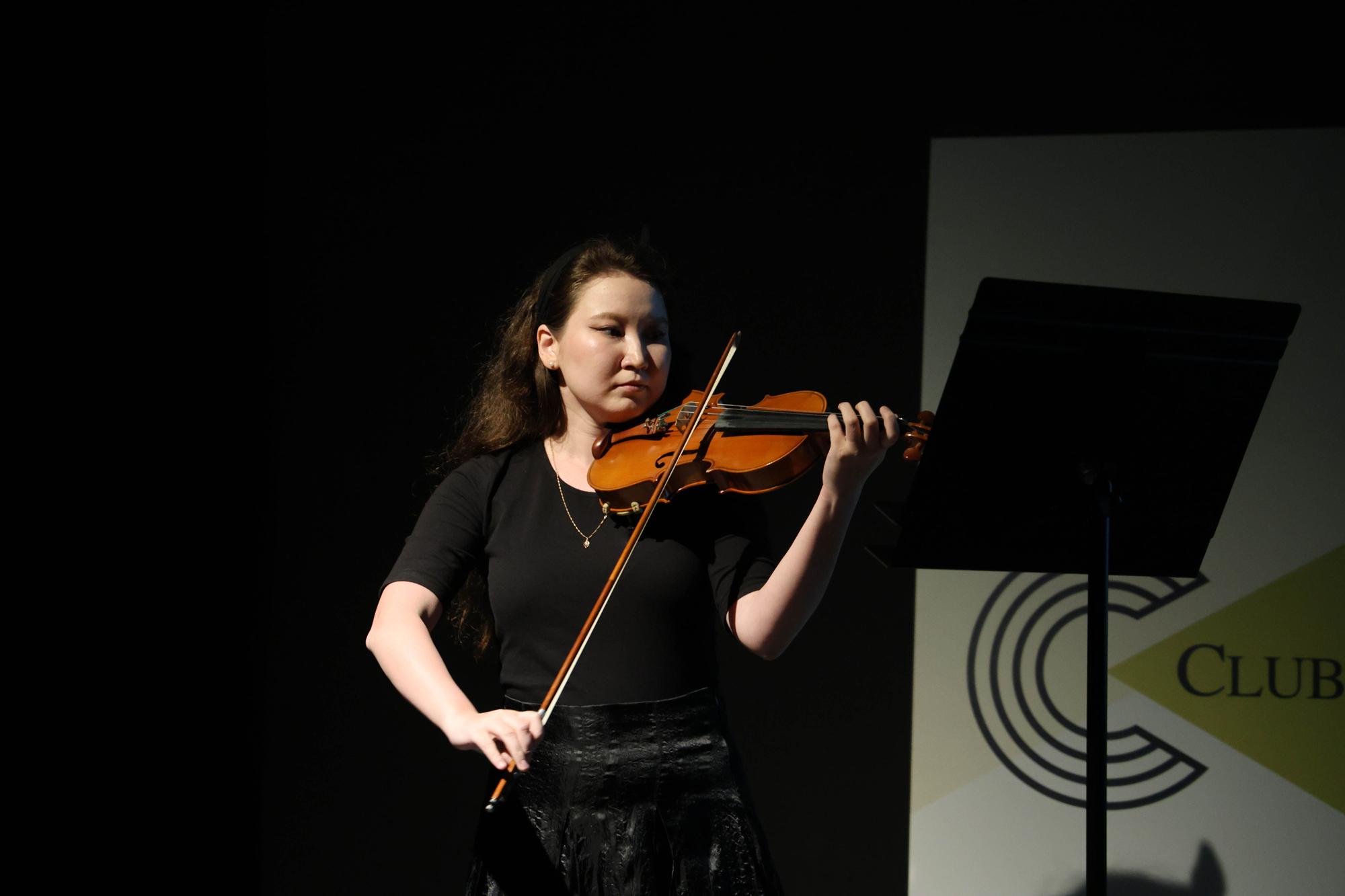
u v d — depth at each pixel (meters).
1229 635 7.98
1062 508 4.87
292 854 8.52
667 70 8.69
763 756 8.30
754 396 8.42
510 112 8.76
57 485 8.16
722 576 4.79
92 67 8.18
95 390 8.24
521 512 4.94
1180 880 7.87
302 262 8.79
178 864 8.29
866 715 8.25
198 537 8.42
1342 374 7.96
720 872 4.45
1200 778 7.92
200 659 8.39
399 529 8.65
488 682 8.46
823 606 8.34
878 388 8.36
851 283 8.45
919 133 8.48
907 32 8.54
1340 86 8.13
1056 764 8.05
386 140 8.80
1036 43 8.42
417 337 8.72
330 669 8.60
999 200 8.35
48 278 8.14
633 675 4.60
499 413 5.29
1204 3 8.28
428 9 8.82
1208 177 8.18
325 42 8.84
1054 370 4.54
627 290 5.00
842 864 8.18
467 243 8.73
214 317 8.49
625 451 5.00
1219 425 4.76
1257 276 8.08
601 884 4.39
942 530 4.86
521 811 4.55
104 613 8.22
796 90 8.60
